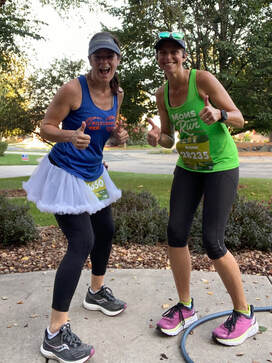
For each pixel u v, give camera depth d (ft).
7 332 7.93
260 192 29.81
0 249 14.17
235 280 7.48
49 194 7.47
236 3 27.63
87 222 7.55
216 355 7.09
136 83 30.42
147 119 7.99
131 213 15.44
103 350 7.30
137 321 8.43
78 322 8.38
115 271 11.36
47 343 7.03
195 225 13.73
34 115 33.99
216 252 7.40
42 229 17.19
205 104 6.67
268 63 28.09
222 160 7.59
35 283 10.50
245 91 30.63
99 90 7.52
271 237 13.61
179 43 7.12
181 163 8.21
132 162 80.89
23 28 30.27
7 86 35.14
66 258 7.26
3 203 16.03
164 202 24.76
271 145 108.27
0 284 10.44
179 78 7.43
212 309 8.91
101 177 8.20
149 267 12.18
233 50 27.09
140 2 27.09
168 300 9.45
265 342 7.52
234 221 14.08
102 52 7.13
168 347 7.40
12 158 90.07
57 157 7.58
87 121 7.43
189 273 8.07
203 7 27.71
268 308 8.75
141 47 30.25
